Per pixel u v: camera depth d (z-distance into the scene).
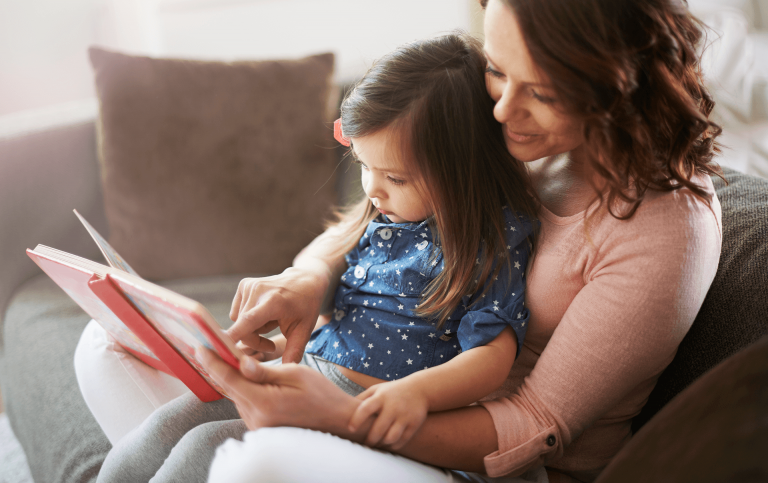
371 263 0.79
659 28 0.54
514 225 0.72
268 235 1.31
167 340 0.62
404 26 2.05
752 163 1.90
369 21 2.08
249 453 0.50
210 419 0.70
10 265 1.32
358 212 0.88
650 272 0.59
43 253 0.70
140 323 0.61
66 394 0.98
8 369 1.15
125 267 0.78
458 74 0.70
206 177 1.28
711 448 0.34
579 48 0.52
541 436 0.61
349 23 2.10
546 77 0.53
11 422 1.14
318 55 1.37
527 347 0.74
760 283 0.68
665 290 0.58
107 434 0.81
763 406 0.33
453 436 0.61
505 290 0.70
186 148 1.28
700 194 0.60
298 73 1.33
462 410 0.64
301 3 2.12
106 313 0.69
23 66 2.39
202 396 0.71
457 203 0.71
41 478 0.93
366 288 0.78
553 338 0.65
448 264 0.71
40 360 1.08
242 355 0.53
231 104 1.29
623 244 0.61
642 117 0.57
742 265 0.71
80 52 2.48
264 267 1.32
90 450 0.86
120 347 0.85
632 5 0.53
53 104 2.48
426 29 2.03
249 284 0.73
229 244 1.30
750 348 0.38
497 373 0.65
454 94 0.69
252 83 1.30
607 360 0.60
